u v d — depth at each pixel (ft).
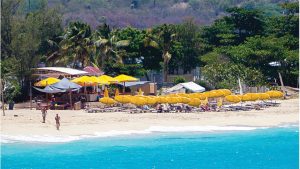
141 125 288.30
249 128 289.12
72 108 382.63
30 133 250.98
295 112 364.79
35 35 513.45
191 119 318.65
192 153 219.82
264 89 518.37
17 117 311.47
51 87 377.09
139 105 364.99
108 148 225.15
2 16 479.41
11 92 428.56
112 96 449.89
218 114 349.41
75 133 257.14
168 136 257.96
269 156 216.54
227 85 514.27
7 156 206.39
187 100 368.89
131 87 493.77
